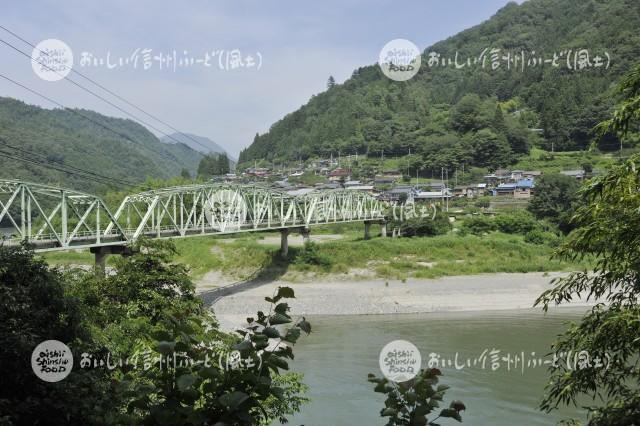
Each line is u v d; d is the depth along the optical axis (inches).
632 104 356.8
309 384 1119.0
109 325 615.5
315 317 1929.1
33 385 390.0
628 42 5506.9
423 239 3107.8
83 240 1672.0
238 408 223.3
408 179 5344.5
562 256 405.4
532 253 2876.5
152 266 838.5
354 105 7829.7
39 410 381.7
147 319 703.7
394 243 2898.6
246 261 2795.3
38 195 3971.5
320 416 936.3
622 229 348.8
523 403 984.9
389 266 2694.4
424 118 6830.7
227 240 3250.5
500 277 2534.5
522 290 2288.4
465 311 1987.0
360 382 1130.0
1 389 388.2
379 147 6446.9
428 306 2059.5
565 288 395.2
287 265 2719.0
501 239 3208.7
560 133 5172.2
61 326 454.0
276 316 240.4
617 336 343.0
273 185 5531.5
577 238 378.3
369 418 927.0
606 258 363.9
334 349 1427.2
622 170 351.3
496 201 4188.0
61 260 2994.6
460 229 3452.3
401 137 6397.6
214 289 2375.7
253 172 7086.6
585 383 371.2
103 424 363.9
